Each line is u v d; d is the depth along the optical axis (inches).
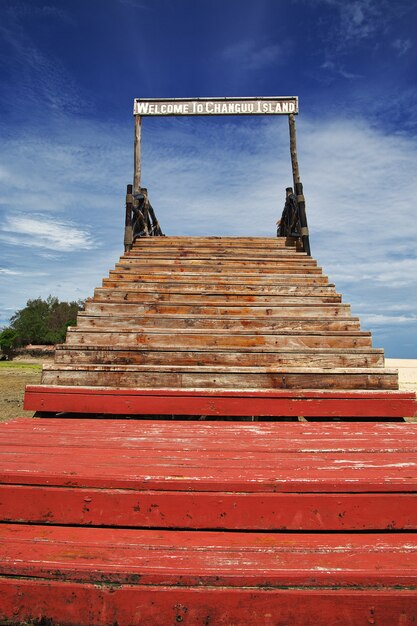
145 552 68.0
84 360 163.3
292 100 328.2
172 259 258.8
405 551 69.2
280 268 243.1
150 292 206.7
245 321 185.0
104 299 204.1
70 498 78.6
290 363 164.4
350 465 88.8
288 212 336.5
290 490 78.2
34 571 63.3
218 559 65.9
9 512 78.8
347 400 145.9
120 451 98.4
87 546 69.7
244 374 154.1
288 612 61.2
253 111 327.9
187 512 77.1
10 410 362.9
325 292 217.6
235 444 106.3
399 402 145.8
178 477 80.0
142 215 315.6
